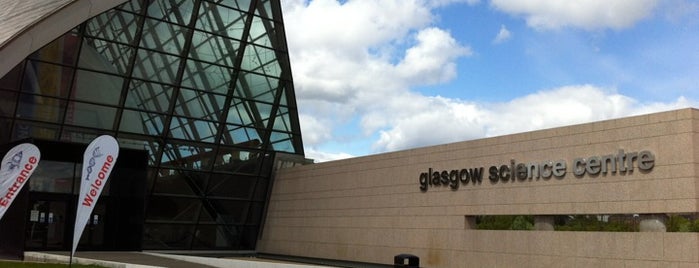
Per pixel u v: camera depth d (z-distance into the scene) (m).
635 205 19.97
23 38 29.81
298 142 38.25
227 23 35.75
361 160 31.16
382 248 29.11
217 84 35.44
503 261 23.70
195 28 34.75
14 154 23.34
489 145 24.95
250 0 36.47
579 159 21.73
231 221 36.41
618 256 20.14
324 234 32.78
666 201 19.19
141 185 32.50
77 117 31.81
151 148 33.69
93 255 27.62
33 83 30.80
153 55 33.62
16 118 30.39
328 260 32.25
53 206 31.02
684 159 18.91
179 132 34.41
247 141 36.47
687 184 18.73
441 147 26.98
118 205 32.69
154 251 33.31
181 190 34.66
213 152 35.53
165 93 34.03
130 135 33.06
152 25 33.59
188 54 34.50
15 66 29.91
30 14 34.22
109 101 32.59
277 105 37.38
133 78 33.00
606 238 20.55
